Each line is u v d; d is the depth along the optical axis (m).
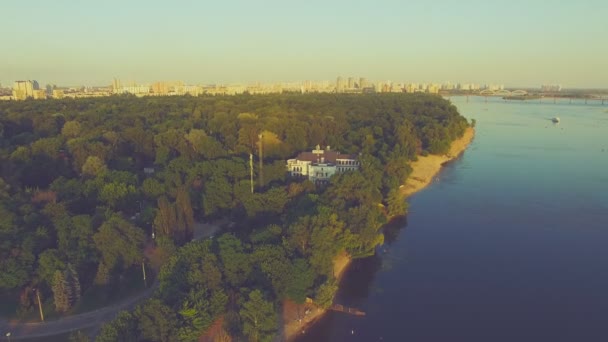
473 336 102.31
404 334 103.25
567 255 141.00
